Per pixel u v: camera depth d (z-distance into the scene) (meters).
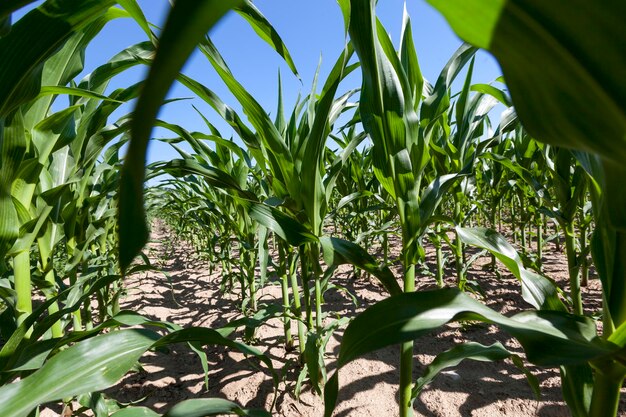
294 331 2.82
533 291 0.90
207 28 0.15
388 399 1.86
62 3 0.64
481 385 1.94
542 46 0.33
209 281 4.79
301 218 1.52
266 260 2.00
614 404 0.67
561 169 1.79
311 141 1.34
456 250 2.61
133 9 0.77
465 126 2.13
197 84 1.29
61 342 0.91
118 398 1.99
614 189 0.47
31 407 0.66
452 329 2.65
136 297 4.01
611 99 0.33
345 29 1.01
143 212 0.19
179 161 1.36
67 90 0.96
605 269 0.75
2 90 0.66
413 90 1.42
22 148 0.83
